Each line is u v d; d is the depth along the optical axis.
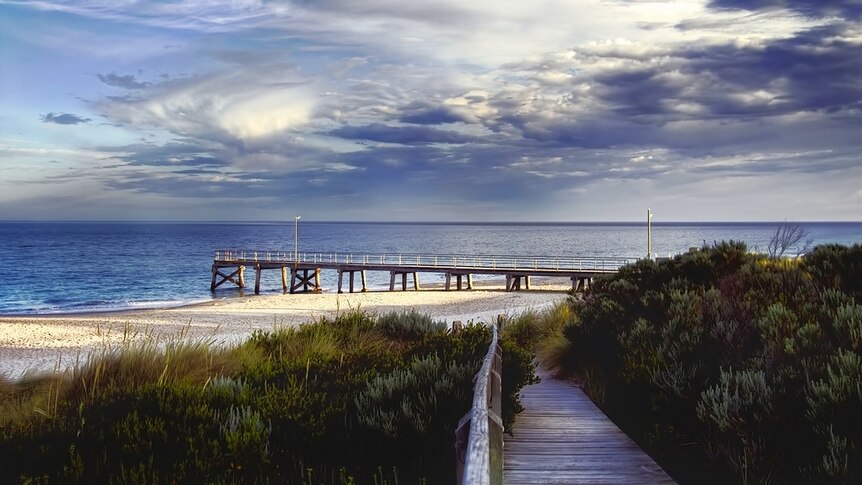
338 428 5.34
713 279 10.96
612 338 9.05
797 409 5.01
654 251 126.56
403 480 4.89
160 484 4.49
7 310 45.38
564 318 13.08
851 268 8.90
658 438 6.29
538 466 5.55
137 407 5.80
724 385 5.56
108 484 4.48
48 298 54.97
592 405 8.12
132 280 73.62
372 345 10.88
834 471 4.32
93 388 7.37
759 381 5.36
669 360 6.82
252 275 84.00
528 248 144.50
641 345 7.71
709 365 6.37
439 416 5.60
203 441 4.99
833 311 7.05
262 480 4.66
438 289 54.81
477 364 7.20
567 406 8.05
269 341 10.82
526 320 14.55
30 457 4.81
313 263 56.81
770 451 4.91
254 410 5.89
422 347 9.05
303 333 11.43
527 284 48.84
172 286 67.00
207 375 8.25
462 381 6.38
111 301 51.91
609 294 11.95
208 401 5.98
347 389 6.72
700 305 8.41
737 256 11.43
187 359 8.43
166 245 166.50
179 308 40.56
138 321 31.30
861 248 9.38
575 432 6.75
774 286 8.83
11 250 137.38
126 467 4.68
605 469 5.46
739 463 4.98
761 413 5.07
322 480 4.77
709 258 11.67
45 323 30.67
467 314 32.12
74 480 4.48
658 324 8.75
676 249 130.12
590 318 10.48
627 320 9.44
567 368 10.26
